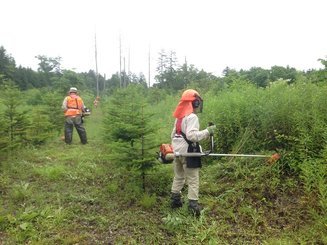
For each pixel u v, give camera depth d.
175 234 4.39
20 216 4.64
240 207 4.88
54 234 4.33
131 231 4.44
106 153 8.18
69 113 10.20
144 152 5.47
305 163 4.86
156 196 5.47
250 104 6.72
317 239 4.02
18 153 7.98
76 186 5.96
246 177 5.47
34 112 10.38
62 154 8.41
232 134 6.58
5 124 7.67
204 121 7.16
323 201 4.34
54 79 19.47
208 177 5.94
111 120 8.71
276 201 4.91
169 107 13.59
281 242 3.95
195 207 4.76
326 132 5.07
